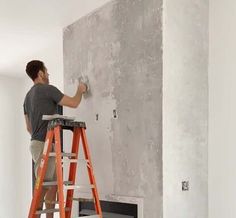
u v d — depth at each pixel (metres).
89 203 4.07
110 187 3.73
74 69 4.40
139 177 3.39
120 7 3.72
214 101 3.58
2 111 7.32
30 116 3.80
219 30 3.58
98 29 4.02
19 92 7.57
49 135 3.32
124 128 3.60
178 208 3.26
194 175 3.44
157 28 3.29
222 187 3.45
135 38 3.52
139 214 3.33
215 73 3.59
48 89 3.66
